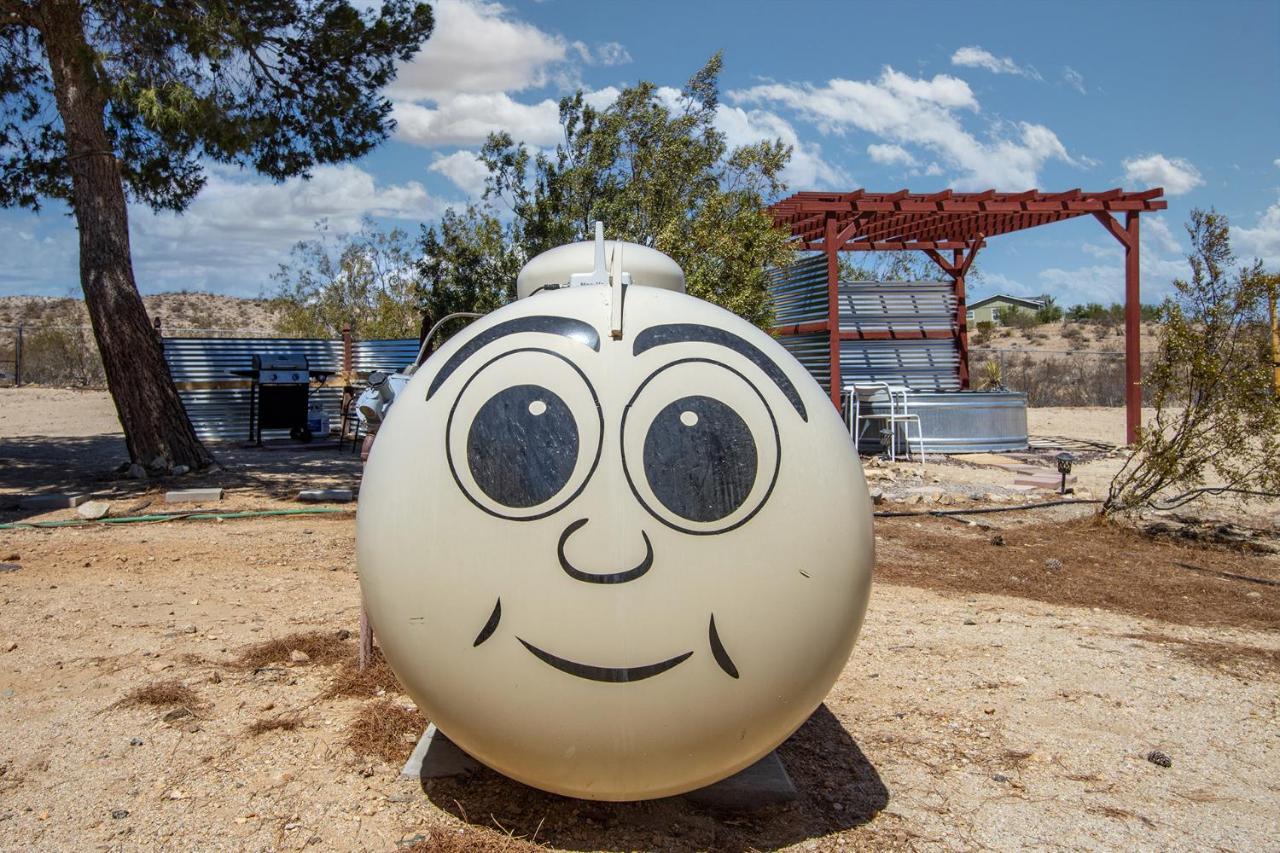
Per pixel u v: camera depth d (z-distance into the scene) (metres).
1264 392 8.60
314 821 3.37
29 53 13.55
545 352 2.89
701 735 2.79
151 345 12.06
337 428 19.61
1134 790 3.71
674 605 2.68
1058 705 4.61
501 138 14.33
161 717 4.32
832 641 2.91
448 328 14.91
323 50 12.59
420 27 13.07
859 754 4.03
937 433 14.54
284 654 5.21
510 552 2.71
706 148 14.32
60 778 3.71
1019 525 9.39
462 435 2.83
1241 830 3.39
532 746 2.81
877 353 16.09
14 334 51.25
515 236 14.52
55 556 7.69
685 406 2.81
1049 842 3.30
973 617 6.21
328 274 32.28
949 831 3.37
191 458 12.24
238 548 8.07
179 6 11.09
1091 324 49.53
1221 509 10.18
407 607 2.84
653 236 13.48
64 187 14.85
